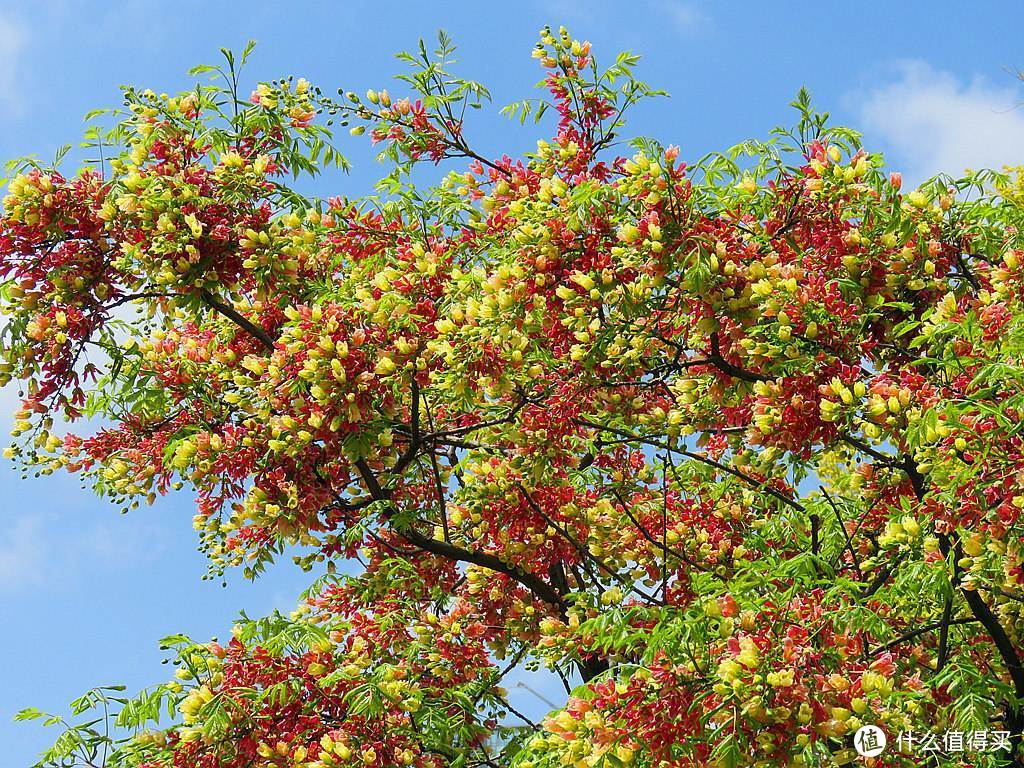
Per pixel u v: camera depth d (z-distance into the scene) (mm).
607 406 7191
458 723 6352
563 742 4285
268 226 6477
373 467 6910
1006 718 5480
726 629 4215
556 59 7926
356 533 6609
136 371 6680
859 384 4707
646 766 4082
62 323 6066
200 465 6266
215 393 6902
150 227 6195
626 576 6672
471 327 5602
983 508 4242
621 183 5344
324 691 5781
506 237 6668
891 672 4082
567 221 5613
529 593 7219
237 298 6941
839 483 7164
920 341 4832
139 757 5387
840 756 4141
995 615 5699
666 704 4059
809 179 5578
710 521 6875
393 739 5824
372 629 6762
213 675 5621
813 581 4398
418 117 8359
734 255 5277
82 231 6176
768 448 5293
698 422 6566
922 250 5371
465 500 6777
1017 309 4797
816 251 5637
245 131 6961
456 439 7234
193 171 6441
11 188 6020
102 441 7152
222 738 5332
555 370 6137
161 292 6426
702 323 5367
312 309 5965
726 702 3957
